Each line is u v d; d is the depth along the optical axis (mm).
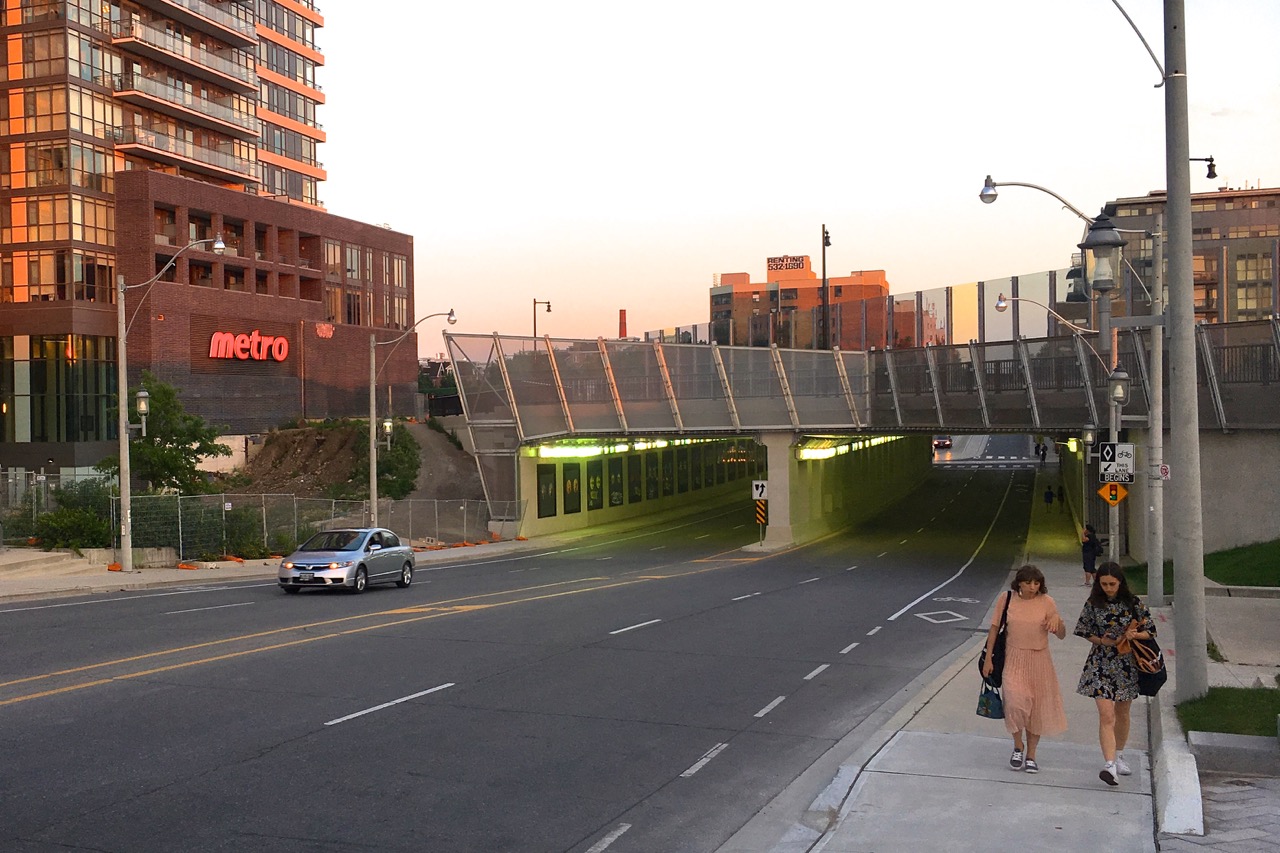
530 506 52906
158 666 15547
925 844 7992
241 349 71688
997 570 37562
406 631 19750
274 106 91125
